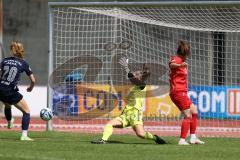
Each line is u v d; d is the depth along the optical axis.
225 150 36.38
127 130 56.59
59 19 63.22
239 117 63.00
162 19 60.81
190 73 63.84
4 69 40.09
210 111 62.66
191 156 32.84
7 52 102.38
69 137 45.09
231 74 62.50
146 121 61.28
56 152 33.75
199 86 62.50
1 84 40.00
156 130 58.41
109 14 57.81
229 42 61.50
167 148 36.66
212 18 60.12
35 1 103.69
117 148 36.28
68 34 64.44
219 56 62.19
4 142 39.03
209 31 60.28
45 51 103.19
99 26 61.84
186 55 38.94
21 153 32.94
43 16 103.50
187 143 39.75
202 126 62.59
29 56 103.06
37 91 77.69
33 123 67.19
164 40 63.75
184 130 39.41
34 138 43.62
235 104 62.81
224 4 52.50
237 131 58.72
